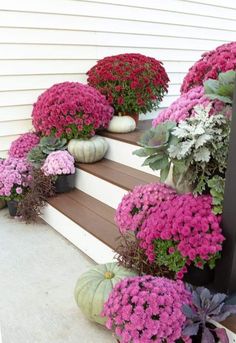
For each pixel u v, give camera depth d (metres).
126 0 3.51
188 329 1.23
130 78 2.99
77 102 2.74
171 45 4.06
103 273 1.70
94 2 3.30
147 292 1.30
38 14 3.01
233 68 1.87
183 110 1.70
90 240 2.17
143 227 1.58
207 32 4.38
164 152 1.62
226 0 4.42
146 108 3.22
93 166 2.77
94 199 2.65
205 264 1.46
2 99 3.01
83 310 1.63
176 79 4.25
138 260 1.62
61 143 2.84
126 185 2.32
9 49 2.94
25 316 1.72
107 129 3.06
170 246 1.47
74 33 3.26
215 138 1.52
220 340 1.28
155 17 3.80
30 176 2.70
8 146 3.15
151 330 1.21
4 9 2.84
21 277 2.02
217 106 1.64
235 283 1.44
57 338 1.59
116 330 1.28
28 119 3.19
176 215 1.46
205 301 1.31
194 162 1.58
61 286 1.95
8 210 2.94
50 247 2.36
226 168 1.44
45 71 3.18
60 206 2.51
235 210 1.34
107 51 3.54
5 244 2.38
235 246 1.37
